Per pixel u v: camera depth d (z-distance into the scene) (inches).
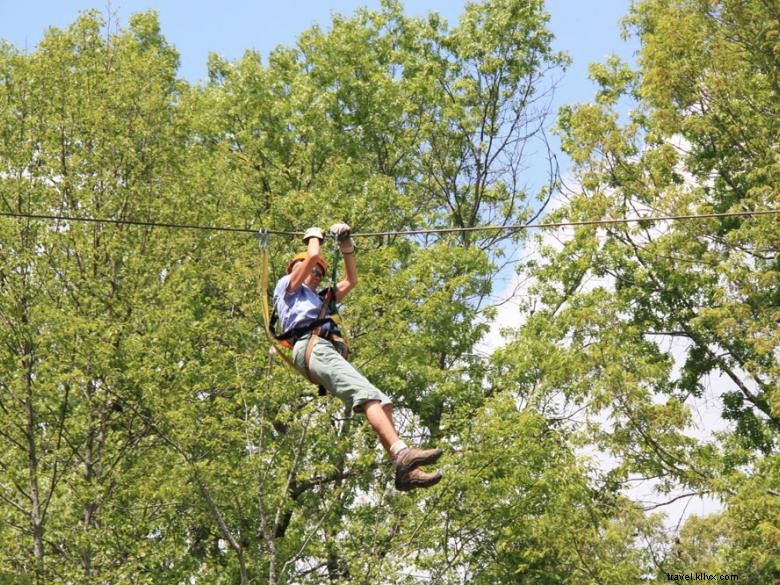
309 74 1609.3
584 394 1188.5
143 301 1068.5
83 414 1048.2
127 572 939.3
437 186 1717.5
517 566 1160.8
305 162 1346.0
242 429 1065.5
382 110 1600.6
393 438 436.1
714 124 1255.5
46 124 1135.0
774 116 1232.8
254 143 1337.4
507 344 1359.5
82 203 1087.6
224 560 1099.9
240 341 1126.4
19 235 1057.5
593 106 1294.3
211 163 1266.0
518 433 1087.6
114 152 1127.6
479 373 1462.8
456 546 1121.4
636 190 1293.1
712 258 1205.1
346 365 453.7
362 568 1034.7
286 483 1037.2
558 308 1459.2
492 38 1697.8
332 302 479.8
